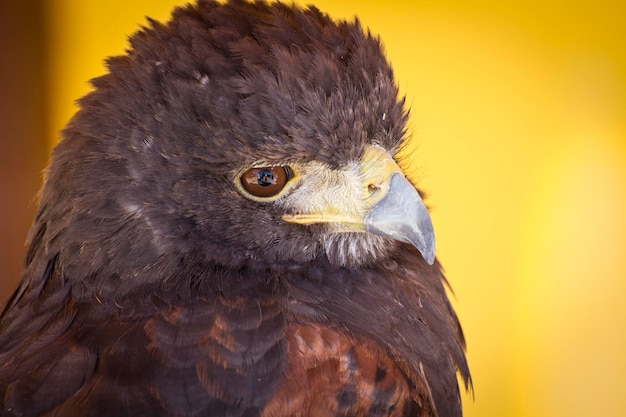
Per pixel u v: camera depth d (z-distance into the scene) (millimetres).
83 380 1922
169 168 1950
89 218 1950
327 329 1941
